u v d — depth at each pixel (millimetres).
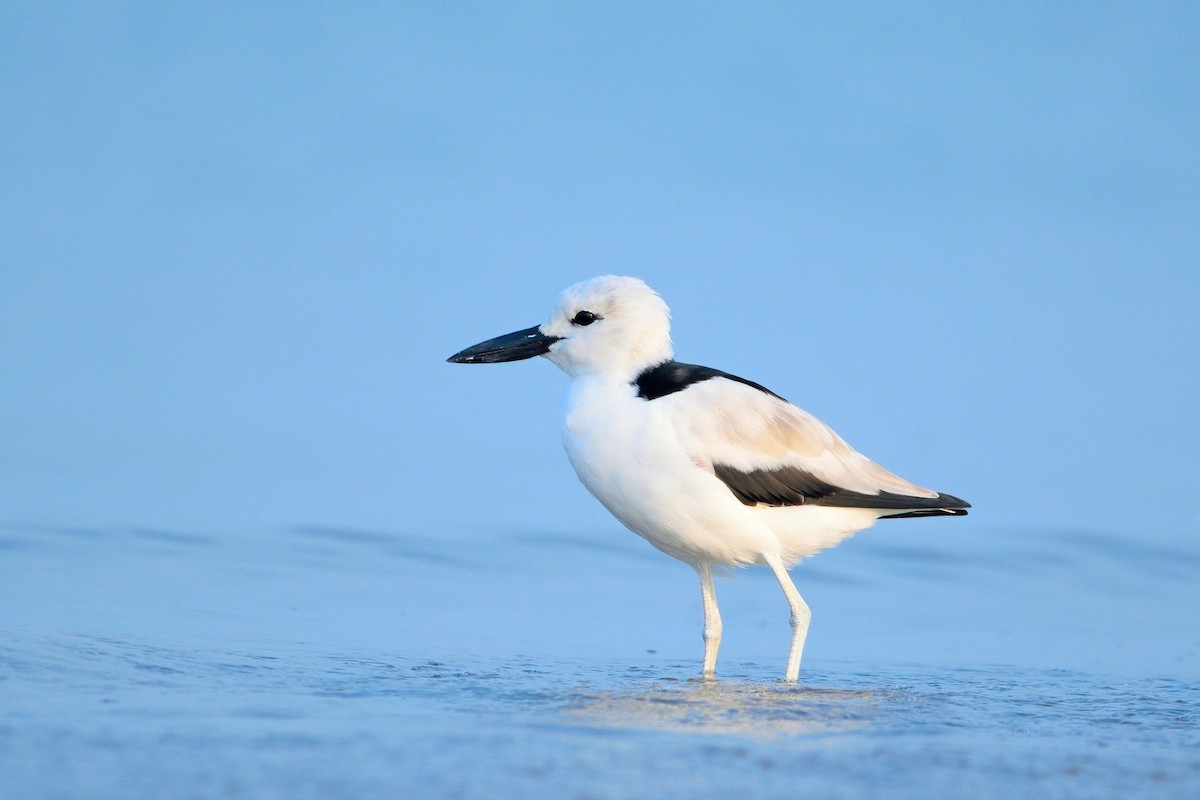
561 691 11430
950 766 9234
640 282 13828
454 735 9562
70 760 8617
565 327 13805
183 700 10352
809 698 11586
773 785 8633
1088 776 9102
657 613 15922
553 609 15711
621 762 9016
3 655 11422
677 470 12820
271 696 10672
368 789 8250
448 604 15516
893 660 14008
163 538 17266
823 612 16203
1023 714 11234
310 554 17109
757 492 13008
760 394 13453
